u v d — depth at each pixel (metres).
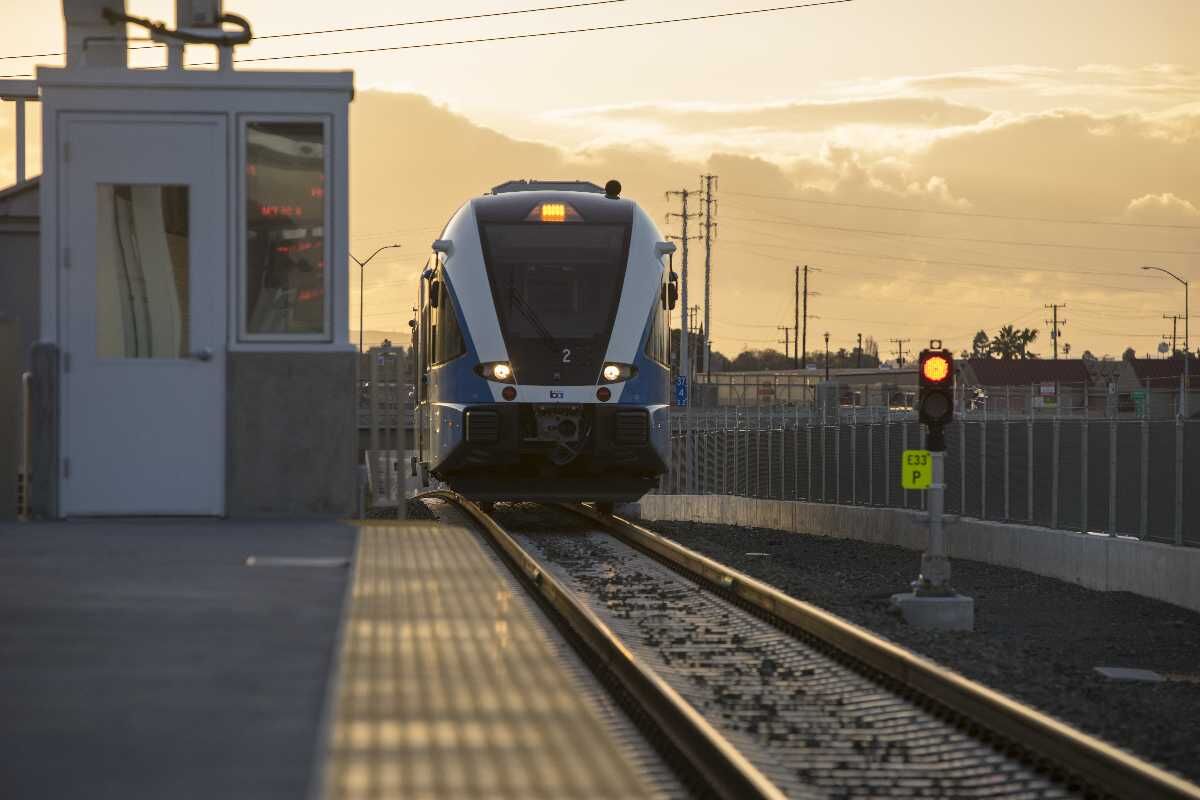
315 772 11.02
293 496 26.78
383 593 20.05
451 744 12.62
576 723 13.47
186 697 13.51
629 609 29.17
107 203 26.20
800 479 71.25
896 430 57.59
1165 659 31.06
